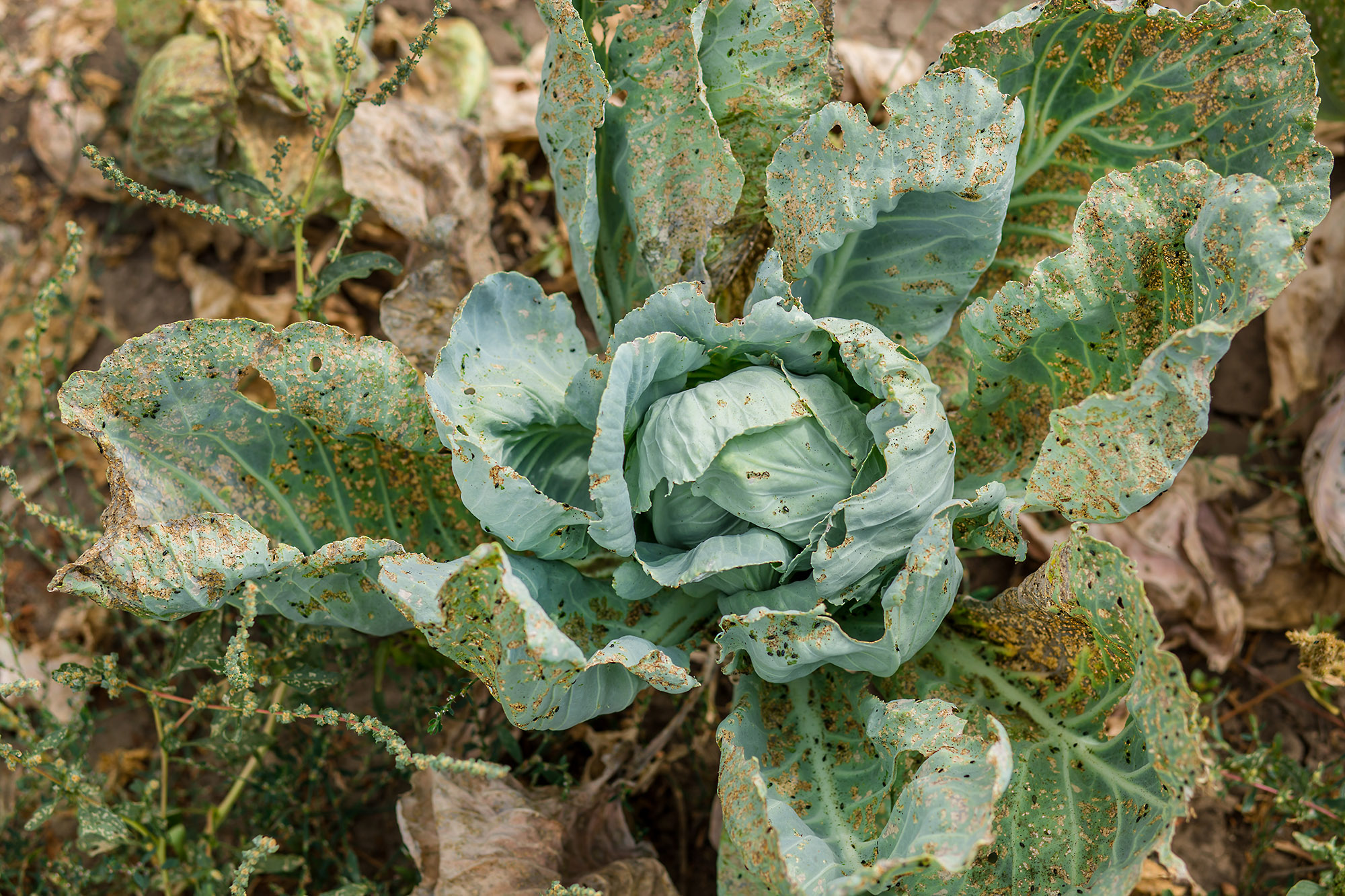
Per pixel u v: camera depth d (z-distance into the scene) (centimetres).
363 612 118
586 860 126
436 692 129
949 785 107
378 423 116
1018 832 114
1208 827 133
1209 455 140
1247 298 107
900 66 147
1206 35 115
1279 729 135
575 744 135
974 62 118
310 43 137
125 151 147
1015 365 119
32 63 150
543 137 121
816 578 112
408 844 123
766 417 112
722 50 119
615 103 131
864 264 120
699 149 118
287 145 123
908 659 120
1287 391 139
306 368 114
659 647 119
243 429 116
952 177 113
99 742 137
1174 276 113
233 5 136
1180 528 136
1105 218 113
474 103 145
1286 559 136
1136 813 110
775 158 116
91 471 142
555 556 118
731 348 115
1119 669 113
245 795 132
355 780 130
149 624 129
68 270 123
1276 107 114
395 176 135
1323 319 138
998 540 116
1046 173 122
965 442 123
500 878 120
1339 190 142
